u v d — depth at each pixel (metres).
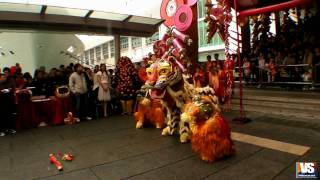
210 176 3.55
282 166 3.74
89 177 3.72
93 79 8.59
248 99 7.80
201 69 7.75
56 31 8.70
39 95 7.94
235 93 8.80
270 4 7.58
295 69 8.88
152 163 4.12
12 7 7.41
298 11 10.59
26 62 13.46
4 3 7.07
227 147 4.11
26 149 5.20
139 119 6.55
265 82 9.48
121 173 3.80
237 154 4.30
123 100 8.49
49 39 14.12
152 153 4.58
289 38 10.38
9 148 5.31
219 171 3.70
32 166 4.25
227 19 6.69
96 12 8.36
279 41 10.56
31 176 3.85
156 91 5.24
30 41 13.42
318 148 4.36
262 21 11.05
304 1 6.07
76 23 8.59
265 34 11.20
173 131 5.61
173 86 5.21
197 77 7.40
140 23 9.80
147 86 5.27
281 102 7.00
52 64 14.49
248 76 10.45
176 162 4.12
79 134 6.19
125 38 25.17
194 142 4.27
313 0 6.36
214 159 4.06
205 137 4.08
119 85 8.55
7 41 12.70
